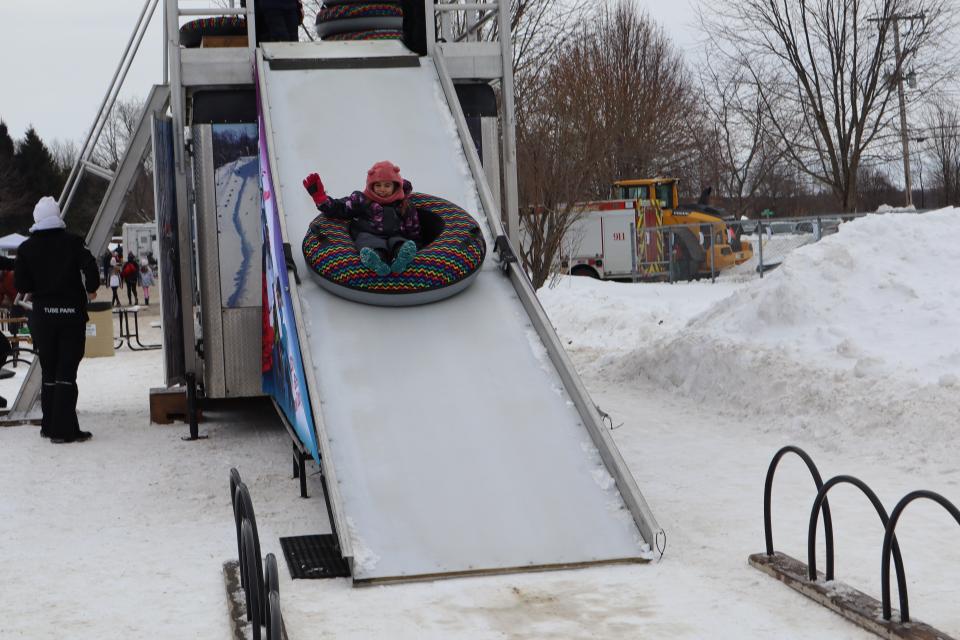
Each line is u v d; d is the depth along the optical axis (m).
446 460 6.32
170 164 9.91
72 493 7.84
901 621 4.67
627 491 6.13
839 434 8.69
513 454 6.41
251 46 9.60
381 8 11.28
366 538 5.79
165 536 6.62
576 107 22.66
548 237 20.72
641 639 4.70
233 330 9.52
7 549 6.38
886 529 4.72
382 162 7.99
